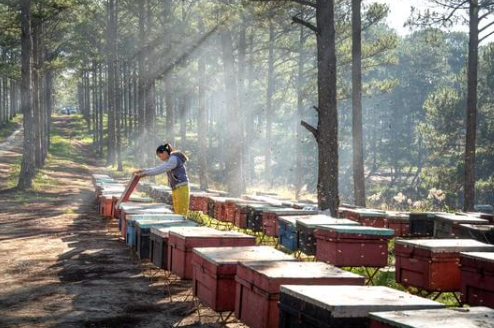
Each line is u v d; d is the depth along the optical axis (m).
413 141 87.31
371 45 39.34
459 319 3.89
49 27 54.59
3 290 9.77
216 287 6.66
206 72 53.00
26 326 7.61
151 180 41.34
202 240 8.10
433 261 7.57
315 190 61.00
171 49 45.03
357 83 24.95
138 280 10.57
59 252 13.69
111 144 62.62
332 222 10.05
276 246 13.55
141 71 47.91
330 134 16.02
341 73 54.56
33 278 10.77
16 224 19.62
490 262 6.50
